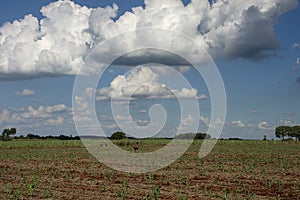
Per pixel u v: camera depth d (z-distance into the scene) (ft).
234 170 101.50
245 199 62.95
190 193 68.18
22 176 92.22
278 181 79.51
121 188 73.00
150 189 72.38
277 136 403.75
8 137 361.51
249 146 239.50
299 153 167.63
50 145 254.68
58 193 68.59
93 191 70.64
